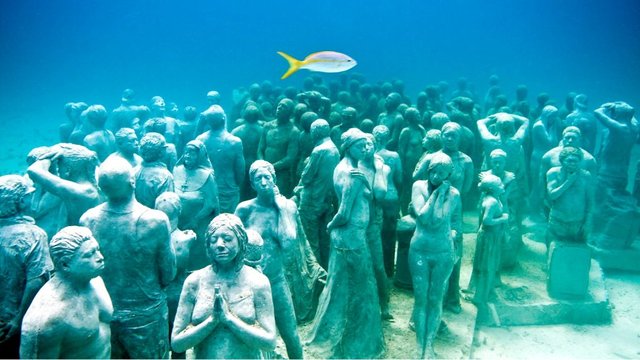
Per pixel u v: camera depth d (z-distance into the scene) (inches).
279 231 211.5
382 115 474.3
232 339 135.6
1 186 177.2
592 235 427.5
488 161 389.1
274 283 209.5
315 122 308.3
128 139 281.3
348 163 239.8
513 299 325.7
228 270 142.8
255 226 212.4
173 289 224.5
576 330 314.0
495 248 307.0
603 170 422.3
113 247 181.6
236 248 139.5
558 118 469.4
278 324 210.7
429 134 320.8
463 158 314.5
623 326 320.8
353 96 618.8
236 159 339.3
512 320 315.3
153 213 184.9
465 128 463.8
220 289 137.2
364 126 403.2
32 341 131.8
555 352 289.1
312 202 308.5
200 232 277.7
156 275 193.8
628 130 404.2
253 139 417.7
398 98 459.2
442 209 232.5
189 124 462.0
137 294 188.4
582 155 313.0
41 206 236.4
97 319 146.0
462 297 319.9
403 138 416.8
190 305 141.9
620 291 374.0
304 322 279.4
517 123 445.1
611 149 414.9
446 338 269.6
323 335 243.9
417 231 241.0
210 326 133.2
